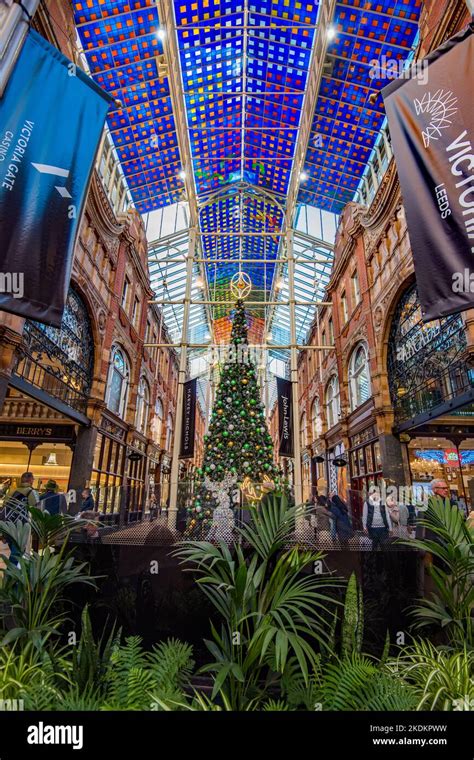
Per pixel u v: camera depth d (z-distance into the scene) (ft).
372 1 32.81
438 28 26.40
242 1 37.52
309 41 39.55
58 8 27.96
